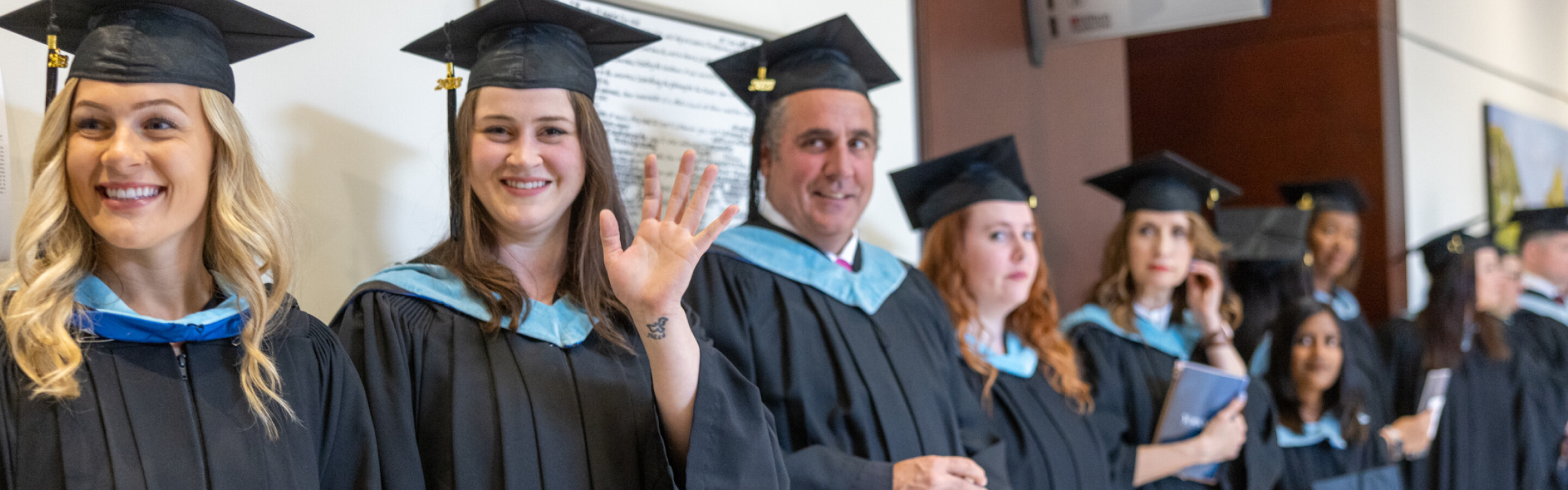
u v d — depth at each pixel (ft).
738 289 7.39
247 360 4.66
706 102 9.34
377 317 5.49
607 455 5.63
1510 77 20.71
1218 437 9.87
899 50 11.09
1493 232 18.25
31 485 4.24
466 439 5.34
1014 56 12.62
